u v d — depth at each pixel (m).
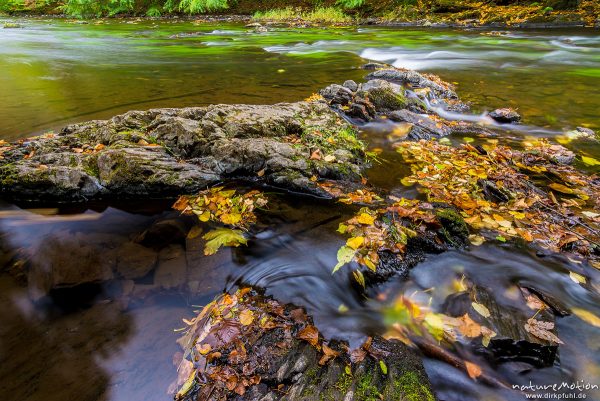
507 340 2.03
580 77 7.91
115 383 1.93
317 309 2.32
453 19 17.84
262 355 1.94
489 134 5.11
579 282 2.49
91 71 8.89
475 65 9.36
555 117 5.67
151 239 2.98
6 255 2.88
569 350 2.04
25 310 2.39
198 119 4.49
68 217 3.32
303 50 11.84
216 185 3.73
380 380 1.82
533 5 17.16
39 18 26.12
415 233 2.82
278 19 21.53
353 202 3.36
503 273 2.57
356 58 10.41
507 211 3.23
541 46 11.55
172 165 3.66
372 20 19.50
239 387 1.79
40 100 6.40
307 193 3.52
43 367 2.03
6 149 4.14
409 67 9.30
